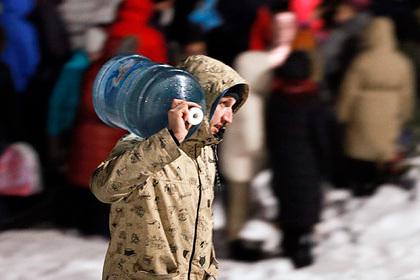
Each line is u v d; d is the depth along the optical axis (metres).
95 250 15.02
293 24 15.33
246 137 14.12
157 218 7.16
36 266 14.34
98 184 7.01
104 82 7.21
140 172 6.86
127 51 14.55
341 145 16.41
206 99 7.39
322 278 13.55
